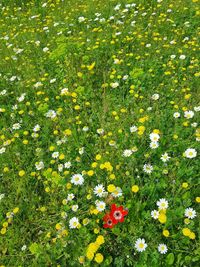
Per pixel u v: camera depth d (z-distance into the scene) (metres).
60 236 0.75
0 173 0.98
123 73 1.21
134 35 1.42
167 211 0.72
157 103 1.05
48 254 0.76
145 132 0.94
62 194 0.86
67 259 0.74
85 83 1.21
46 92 1.22
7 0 2.16
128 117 1.00
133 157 0.86
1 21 1.95
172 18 1.50
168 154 0.88
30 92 1.26
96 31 1.54
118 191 0.77
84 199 0.82
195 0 1.54
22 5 2.08
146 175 0.85
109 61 1.28
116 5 1.70
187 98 1.01
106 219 0.73
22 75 1.38
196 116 0.96
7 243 0.80
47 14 1.93
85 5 1.83
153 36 1.39
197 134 0.87
